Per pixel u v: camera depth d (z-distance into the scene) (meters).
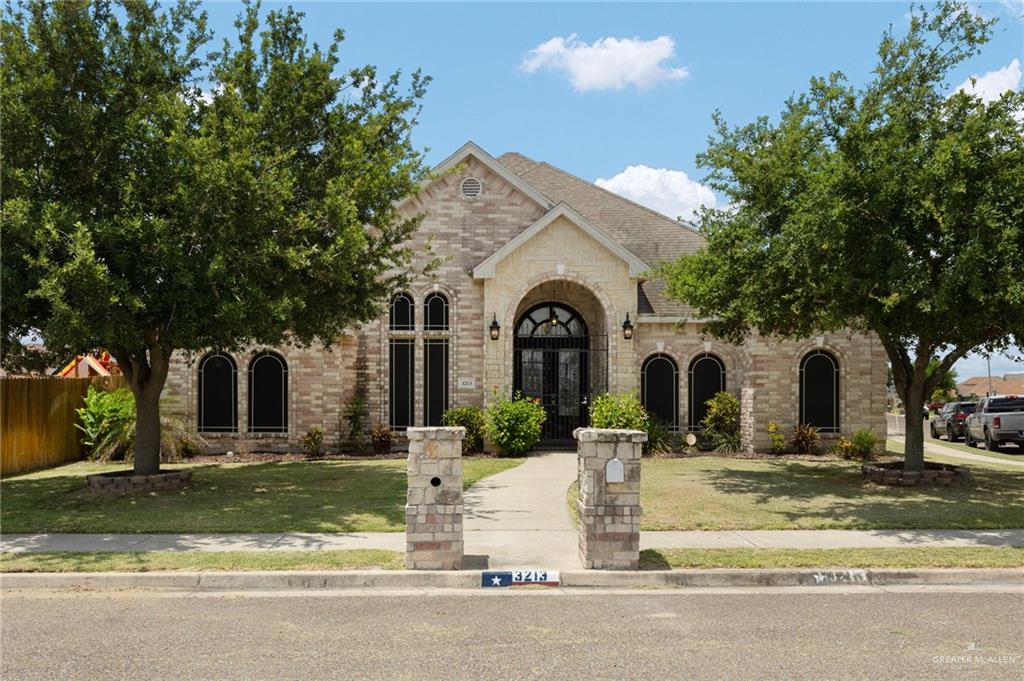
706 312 15.59
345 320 14.82
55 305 9.88
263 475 15.73
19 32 11.91
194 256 11.80
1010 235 10.80
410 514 8.28
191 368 19.69
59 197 11.90
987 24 13.16
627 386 19.89
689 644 6.16
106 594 7.67
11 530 10.23
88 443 18.94
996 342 14.80
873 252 11.80
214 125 12.16
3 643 6.17
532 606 7.27
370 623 6.70
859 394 20.22
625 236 23.16
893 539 9.83
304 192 13.94
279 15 14.61
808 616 6.95
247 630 6.50
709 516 11.34
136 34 12.88
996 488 14.16
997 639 6.30
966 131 11.73
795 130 13.56
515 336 21.89
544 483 14.55
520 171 26.02
